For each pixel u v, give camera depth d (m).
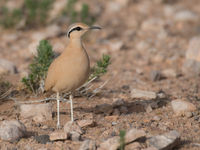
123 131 9.58
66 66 11.87
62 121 13.05
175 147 10.81
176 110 13.93
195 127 12.62
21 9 30.89
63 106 14.56
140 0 36.41
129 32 28.88
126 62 22.59
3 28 28.73
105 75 19.66
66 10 30.56
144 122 12.99
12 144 11.12
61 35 27.41
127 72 20.42
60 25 29.48
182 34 28.61
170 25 30.52
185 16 31.53
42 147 10.85
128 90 17.12
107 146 10.35
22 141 11.28
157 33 28.88
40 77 15.64
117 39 27.59
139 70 20.41
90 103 14.97
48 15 29.70
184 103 14.00
